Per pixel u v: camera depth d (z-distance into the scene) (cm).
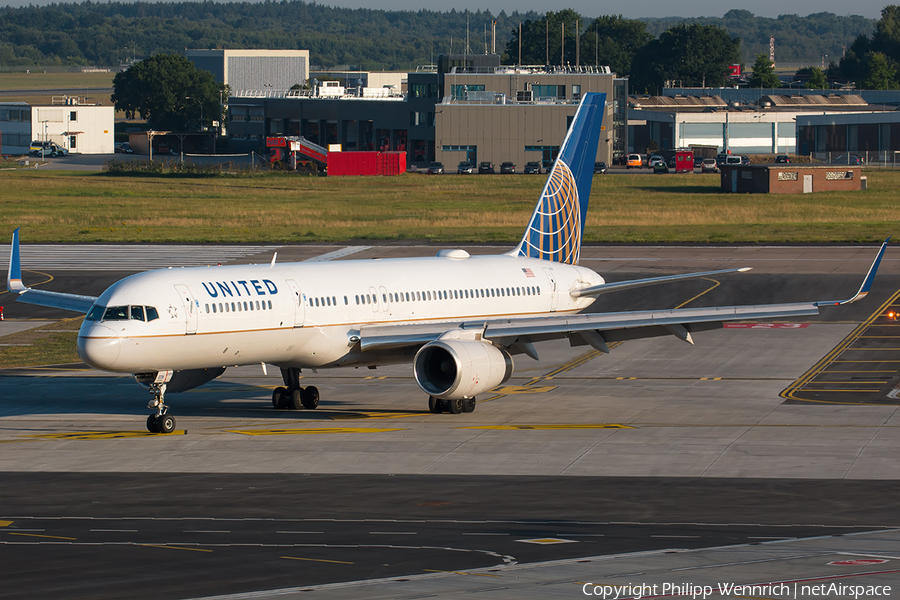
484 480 12950
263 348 16525
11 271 19062
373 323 17675
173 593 8238
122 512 11356
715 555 9356
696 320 16325
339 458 14225
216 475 13288
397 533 10338
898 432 15625
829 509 11394
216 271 16550
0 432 16150
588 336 17150
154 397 16138
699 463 13825
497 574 8712
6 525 10756
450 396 16538
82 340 15125
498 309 19400
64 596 8181
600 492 12269
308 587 8356
